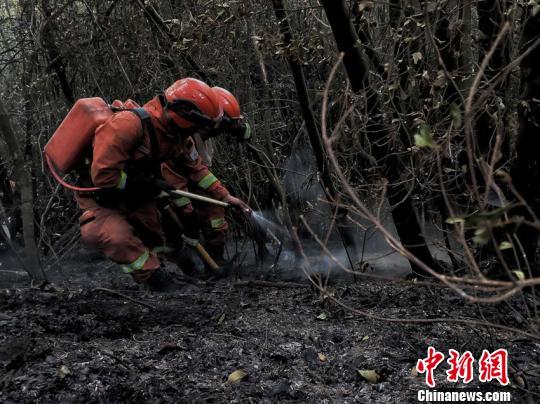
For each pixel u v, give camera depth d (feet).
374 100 12.46
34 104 20.30
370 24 12.75
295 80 13.73
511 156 12.59
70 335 11.46
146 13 17.40
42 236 19.24
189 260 17.34
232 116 15.35
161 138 13.67
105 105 14.14
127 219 15.05
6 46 21.48
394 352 10.71
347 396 9.21
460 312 12.59
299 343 11.18
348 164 13.92
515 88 13.55
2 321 11.82
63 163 13.93
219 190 16.56
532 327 8.43
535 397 9.02
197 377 9.80
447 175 13.12
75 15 19.86
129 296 14.07
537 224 4.93
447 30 12.57
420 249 14.03
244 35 17.56
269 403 9.00
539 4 10.88
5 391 9.12
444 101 12.62
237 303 13.47
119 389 9.11
